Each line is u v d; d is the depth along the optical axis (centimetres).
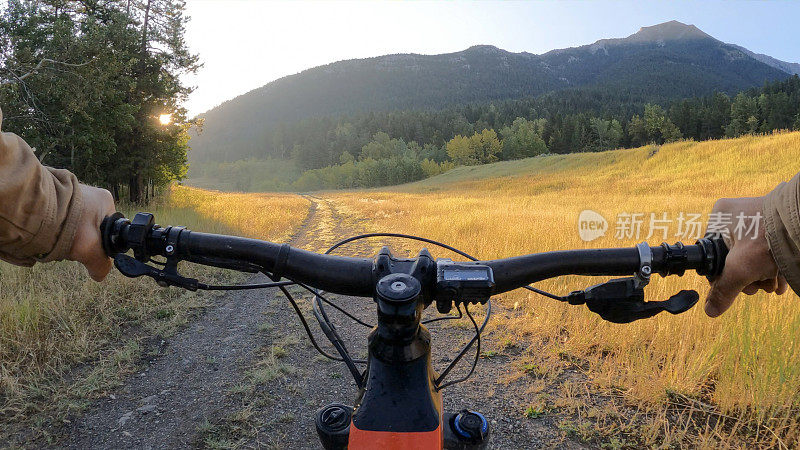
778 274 117
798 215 94
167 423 390
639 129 14612
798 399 343
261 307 680
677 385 383
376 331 130
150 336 566
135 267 119
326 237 1470
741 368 379
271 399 421
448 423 172
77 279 689
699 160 3544
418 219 1666
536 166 6588
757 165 2723
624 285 127
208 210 2348
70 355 489
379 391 121
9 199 92
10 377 427
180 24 2434
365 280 132
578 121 15525
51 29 1700
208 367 489
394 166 13575
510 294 648
